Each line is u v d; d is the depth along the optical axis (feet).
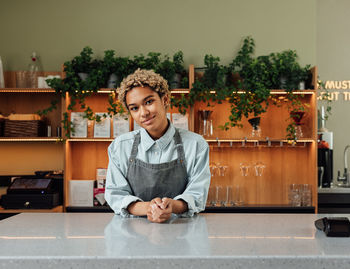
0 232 3.83
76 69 11.46
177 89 11.14
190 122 11.37
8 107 12.17
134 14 12.39
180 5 12.42
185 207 4.88
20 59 12.30
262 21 12.34
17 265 2.86
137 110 4.95
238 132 12.19
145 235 3.61
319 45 15.75
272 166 12.21
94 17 12.38
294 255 2.83
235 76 12.11
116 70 11.19
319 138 12.86
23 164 12.20
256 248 3.06
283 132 12.11
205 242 3.28
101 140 11.37
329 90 15.55
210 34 12.35
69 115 11.64
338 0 15.83
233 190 11.32
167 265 2.81
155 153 5.58
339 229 3.48
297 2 12.34
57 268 2.84
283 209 11.03
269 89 11.33
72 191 11.27
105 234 3.68
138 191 5.62
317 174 11.62
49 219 4.75
